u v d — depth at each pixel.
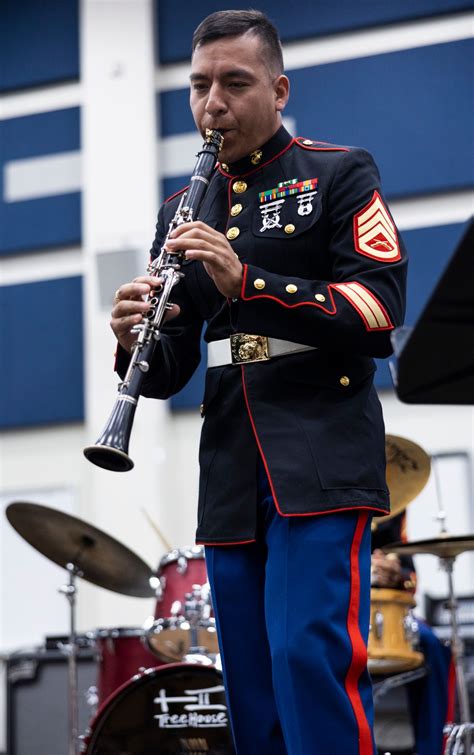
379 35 12.93
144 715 6.72
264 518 3.60
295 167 3.85
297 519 3.46
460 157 12.38
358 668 3.36
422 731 7.75
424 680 7.78
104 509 12.48
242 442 3.64
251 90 3.80
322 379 3.60
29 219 13.64
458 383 2.88
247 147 3.88
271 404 3.59
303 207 3.75
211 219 3.92
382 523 7.36
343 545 3.44
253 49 3.81
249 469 3.61
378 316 3.48
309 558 3.41
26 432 13.30
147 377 3.97
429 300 2.53
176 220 3.75
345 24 12.92
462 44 12.60
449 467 11.79
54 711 9.59
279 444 3.52
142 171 13.18
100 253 12.84
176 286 4.05
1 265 13.78
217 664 6.69
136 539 12.29
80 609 12.44
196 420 12.66
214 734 6.63
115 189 13.19
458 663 7.02
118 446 3.40
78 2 13.97
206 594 7.09
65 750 9.52
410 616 7.32
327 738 3.27
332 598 3.37
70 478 13.01
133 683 6.72
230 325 3.75
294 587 3.40
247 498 3.60
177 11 13.58
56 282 13.44
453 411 11.95
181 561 7.21
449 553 7.02
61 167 13.68
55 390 13.20
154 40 13.62
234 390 3.68
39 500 12.99
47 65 13.89
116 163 13.25
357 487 3.48
